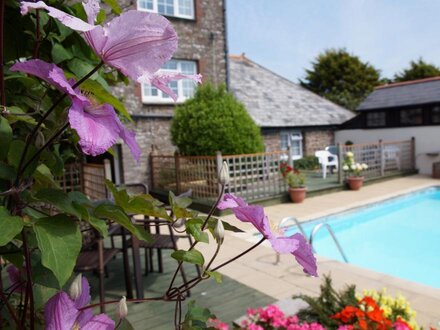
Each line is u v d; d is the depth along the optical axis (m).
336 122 15.09
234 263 4.49
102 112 0.57
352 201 8.57
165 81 0.63
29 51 0.99
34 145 0.69
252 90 14.66
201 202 7.86
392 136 13.70
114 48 0.54
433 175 11.84
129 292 3.41
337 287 3.73
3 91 0.72
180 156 8.75
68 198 0.64
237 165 8.20
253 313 2.68
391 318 2.50
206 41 11.08
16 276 0.92
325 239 7.16
